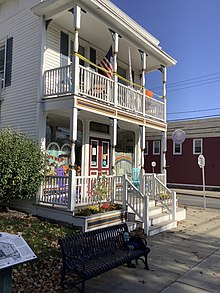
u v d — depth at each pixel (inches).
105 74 400.2
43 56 351.6
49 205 316.8
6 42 408.2
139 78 556.7
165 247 255.1
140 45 434.6
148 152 1049.5
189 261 217.6
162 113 506.6
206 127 927.0
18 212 339.0
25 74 372.2
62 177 307.6
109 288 164.6
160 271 194.4
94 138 456.1
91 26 377.4
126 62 510.3
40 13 347.3
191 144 956.0
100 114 350.3
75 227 284.2
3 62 418.0
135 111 420.2
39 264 188.1
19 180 291.3
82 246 171.0
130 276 183.6
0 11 429.1
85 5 324.8
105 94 361.1
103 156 474.3
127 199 327.6
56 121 395.5
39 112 344.2
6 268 100.6
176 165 981.8
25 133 345.7
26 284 159.3
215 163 899.4
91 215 286.4
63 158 403.2
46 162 330.3
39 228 274.8
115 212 311.3
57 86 334.0
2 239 112.6
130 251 190.2
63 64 386.6
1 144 293.4
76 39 313.7
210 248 255.1
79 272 147.9
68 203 293.9
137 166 546.6
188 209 492.7
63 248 157.8
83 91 328.8
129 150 553.0
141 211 318.3
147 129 487.8
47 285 159.8
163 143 504.7
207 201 626.8
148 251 197.5
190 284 173.8
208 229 334.0
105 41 429.4
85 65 422.9
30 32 370.9
